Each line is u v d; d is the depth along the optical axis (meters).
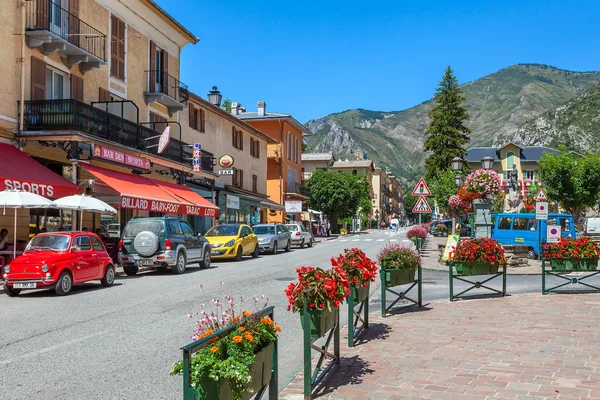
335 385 5.50
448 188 57.56
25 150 18.61
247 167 44.03
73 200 16.12
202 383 3.21
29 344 7.53
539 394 5.08
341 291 5.62
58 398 5.19
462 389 5.27
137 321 9.28
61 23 20.28
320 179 70.81
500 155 86.50
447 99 66.50
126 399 5.17
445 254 20.58
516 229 25.02
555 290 13.19
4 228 17.81
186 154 28.36
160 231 17.95
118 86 24.58
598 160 64.50
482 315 9.70
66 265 12.84
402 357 6.64
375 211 127.31
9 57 18.09
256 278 16.22
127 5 25.02
